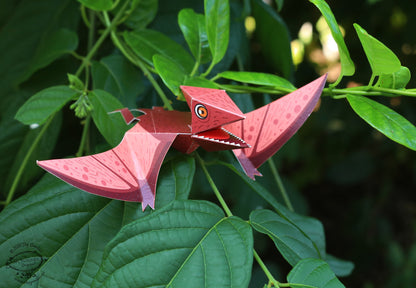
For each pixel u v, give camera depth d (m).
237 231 0.70
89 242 0.72
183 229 0.69
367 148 2.34
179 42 0.89
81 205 0.72
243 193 1.23
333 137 2.31
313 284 0.68
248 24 1.32
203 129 0.69
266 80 0.75
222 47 0.76
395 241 2.44
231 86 0.77
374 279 2.33
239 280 0.67
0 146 0.87
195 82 0.74
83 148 0.85
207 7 0.75
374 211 2.39
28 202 0.72
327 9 0.70
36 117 0.73
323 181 2.64
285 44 0.92
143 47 0.81
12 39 0.94
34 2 0.95
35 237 0.71
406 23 1.58
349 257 2.37
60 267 0.71
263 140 0.71
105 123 0.75
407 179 2.45
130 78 0.84
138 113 0.83
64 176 0.66
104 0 0.79
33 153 0.86
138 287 0.67
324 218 2.52
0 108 0.93
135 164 0.69
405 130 0.70
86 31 0.97
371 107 0.71
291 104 0.70
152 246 0.68
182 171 0.73
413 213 2.48
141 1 0.84
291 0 1.58
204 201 0.71
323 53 1.99
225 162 0.77
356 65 1.66
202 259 0.68
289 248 0.72
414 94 0.71
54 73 0.90
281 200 1.08
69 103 0.95
